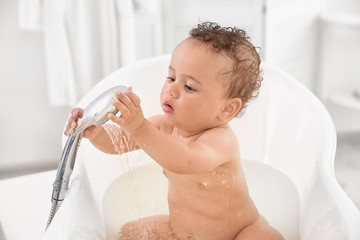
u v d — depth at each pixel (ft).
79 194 3.51
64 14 6.80
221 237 3.92
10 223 4.29
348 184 7.15
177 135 3.94
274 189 4.95
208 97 3.54
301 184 4.51
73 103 7.09
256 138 5.29
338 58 8.47
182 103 3.57
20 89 7.52
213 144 3.58
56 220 3.16
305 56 8.11
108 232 4.23
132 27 6.98
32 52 7.35
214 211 3.86
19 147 7.84
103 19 6.91
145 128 3.08
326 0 8.06
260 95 5.23
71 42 6.94
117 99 2.94
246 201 3.99
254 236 3.80
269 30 7.57
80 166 3.85
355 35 7.55
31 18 6.71
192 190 3.83
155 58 5.33
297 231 4.31
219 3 7.62
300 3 7.77
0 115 7.61
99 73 7.18
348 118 8.76
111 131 3.85
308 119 4.68
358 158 7.96
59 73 6.96
